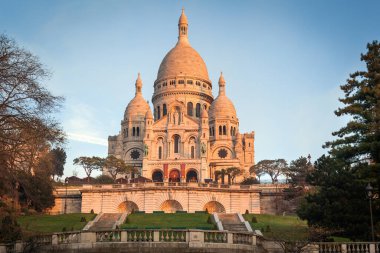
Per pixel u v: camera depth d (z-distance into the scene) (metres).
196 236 41.09
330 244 42.88
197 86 181.88
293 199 101.06
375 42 55.19
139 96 179.25
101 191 99.25
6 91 45.34
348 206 52.53
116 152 168.38
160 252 40.34
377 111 51.19
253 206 100.38
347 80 55.84
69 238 41.91
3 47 45.50
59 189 107.62
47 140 48.28
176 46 193.62
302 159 104.75
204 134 153.50
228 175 141.50
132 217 80.12
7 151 45.75
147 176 146.00
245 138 171.62
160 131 157.88
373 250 42.25
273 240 45.19
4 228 51.72
